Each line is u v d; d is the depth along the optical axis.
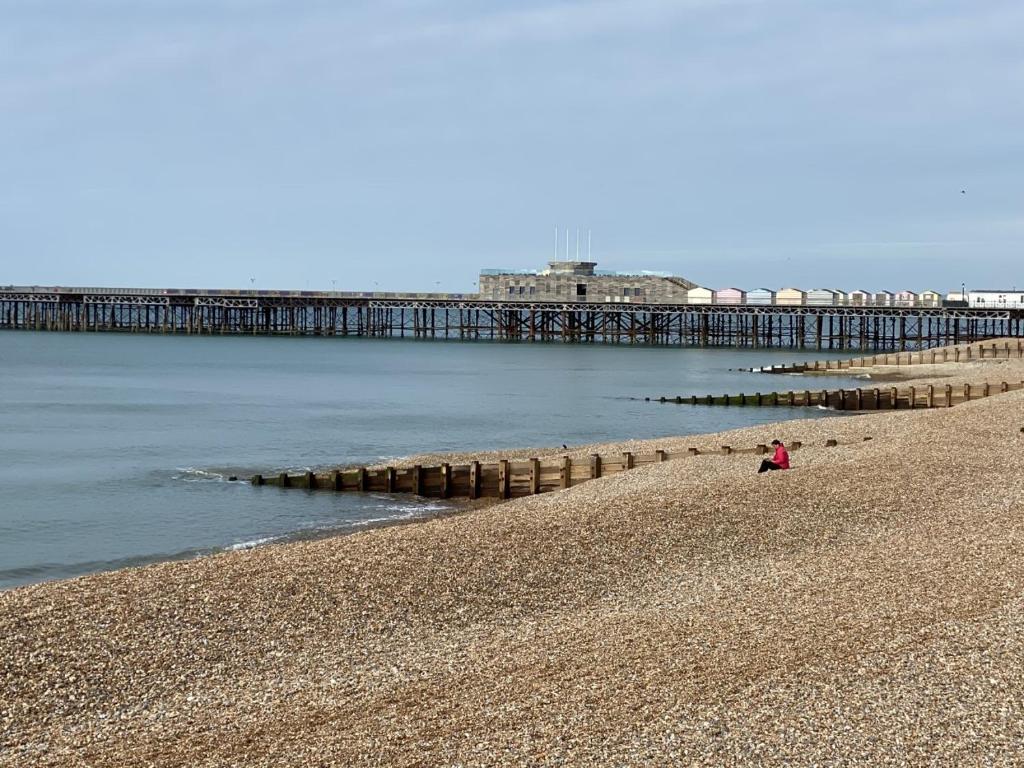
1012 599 23.53
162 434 68.94
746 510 33.03
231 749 17.22
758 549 29.44
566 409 83.88
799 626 22.22
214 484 49.91
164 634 22.38
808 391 84.12
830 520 32.28
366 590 25.25
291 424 74.56
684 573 27.23
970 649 20.28
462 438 66.94
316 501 45.47
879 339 168.00
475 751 16.59
